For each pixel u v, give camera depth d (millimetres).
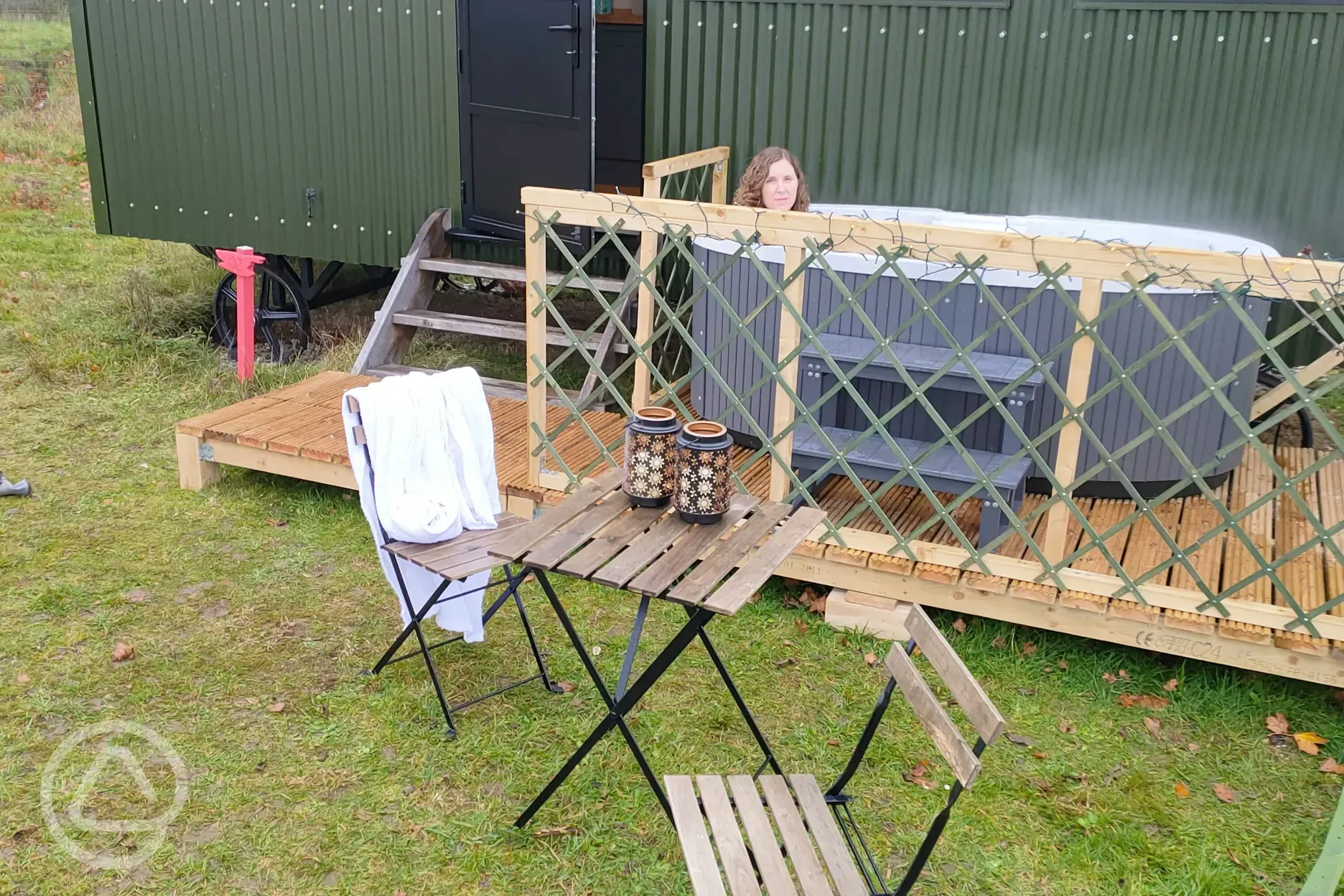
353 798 3023
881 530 4035
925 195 5809
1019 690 3615
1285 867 2889
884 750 3289
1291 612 3402
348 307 7770
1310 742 3359
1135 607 3553
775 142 5949
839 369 3766
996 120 5605
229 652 3686
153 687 3475
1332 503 4336
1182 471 4371
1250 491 4461
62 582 4074
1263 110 5238
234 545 4426
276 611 3947
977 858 2887
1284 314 5367
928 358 4051
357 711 3395
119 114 6914
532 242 4047
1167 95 5340
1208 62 5246
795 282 3654
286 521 4645
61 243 8852
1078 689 3621
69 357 6281
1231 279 3174
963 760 2080
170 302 7160
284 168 6582
